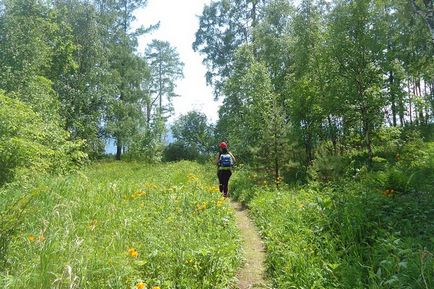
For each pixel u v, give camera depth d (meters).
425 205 6.98
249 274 5.45
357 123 18.64
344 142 20.91
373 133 17.73
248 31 34.75
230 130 29.11
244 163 22.67
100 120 32.88
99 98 30.77
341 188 9.90
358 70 17.06
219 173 12.15
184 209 7.84
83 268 4.11
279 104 23.20
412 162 14.43
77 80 28.61
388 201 7.28
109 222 6.45
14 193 7.71
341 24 17.05
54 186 8.23
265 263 5.86
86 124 28.67
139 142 35.41
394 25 18.84
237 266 5.61
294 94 20.67
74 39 29.22
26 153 10.68
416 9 11.64
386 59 16.66
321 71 19.39
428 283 4.04
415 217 6.41
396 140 18.48
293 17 22.03
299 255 5.30
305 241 5.93
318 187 11.35
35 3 21.48
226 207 8.55
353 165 15.75
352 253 5.46
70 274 3.83
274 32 28.08
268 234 6.89
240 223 8.88
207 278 4.74
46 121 17.69
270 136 15.23
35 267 4.17
